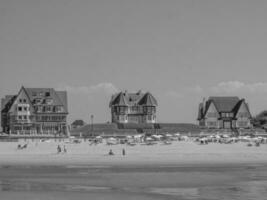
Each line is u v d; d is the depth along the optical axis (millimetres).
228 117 179375
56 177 60500
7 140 135125
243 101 180000
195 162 82750
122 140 129375
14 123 157750
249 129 176125
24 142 127062
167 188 51094
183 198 45344
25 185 53250
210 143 127812
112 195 46688
